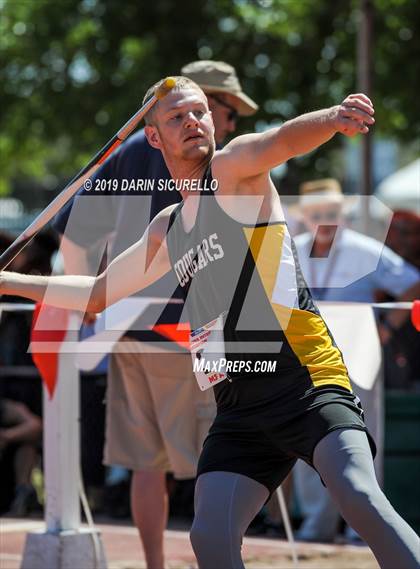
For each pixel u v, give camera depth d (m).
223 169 7.99
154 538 12.30
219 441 8.39
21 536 16.08
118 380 12.52
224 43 40.75
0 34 45.00
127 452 12.39
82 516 18.25
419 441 17.36
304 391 8.12
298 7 40.34
